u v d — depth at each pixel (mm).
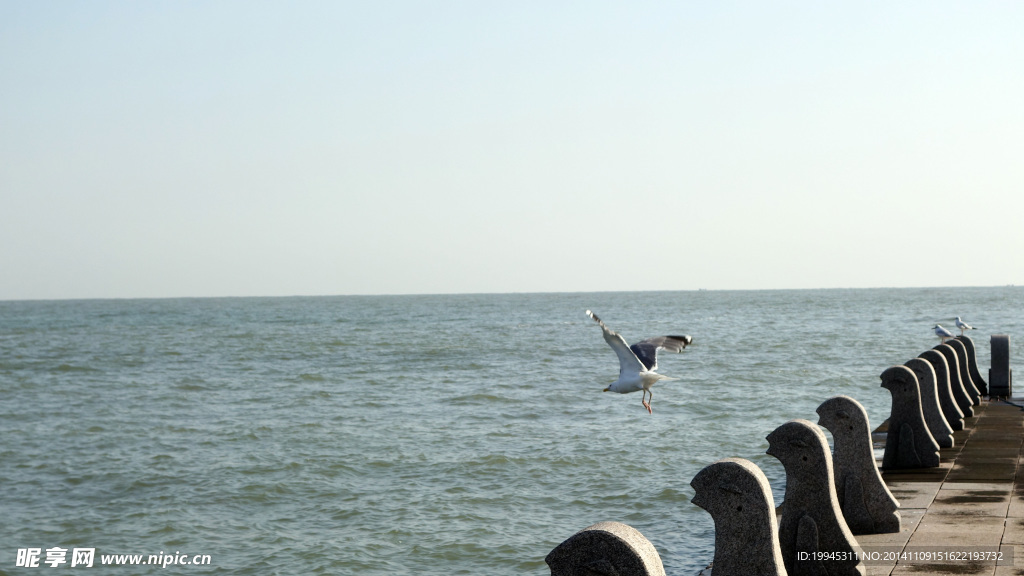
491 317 139875
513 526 15656
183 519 16734
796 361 47875
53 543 15398
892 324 92188
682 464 20031
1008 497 12156
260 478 19906
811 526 8906
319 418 29094
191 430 26922
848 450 10727
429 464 20906
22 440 25609
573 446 22594
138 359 56844
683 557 13273
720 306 186750
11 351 64938
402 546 14719
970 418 19875
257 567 13953
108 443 24969
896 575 9000
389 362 52312
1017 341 58375
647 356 9453
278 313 175250
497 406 31312
